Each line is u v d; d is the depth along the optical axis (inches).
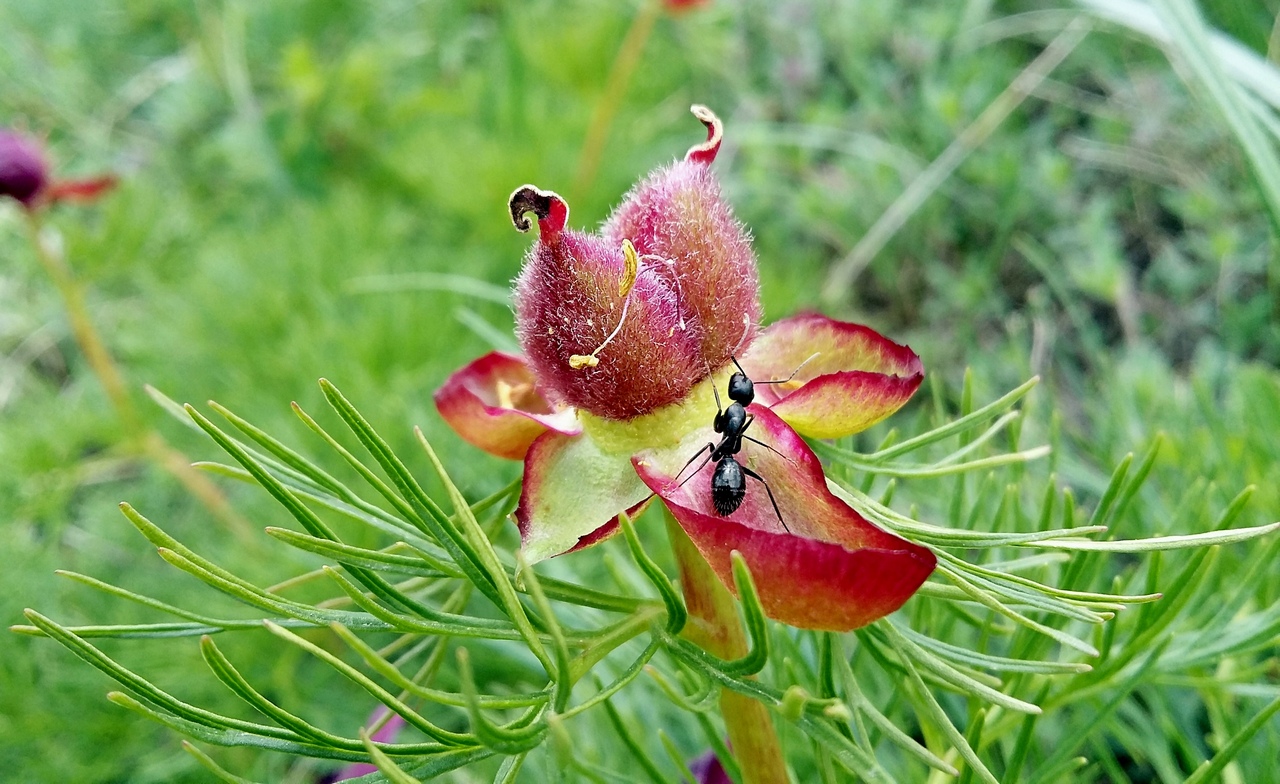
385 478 8.8
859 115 13.5
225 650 8.4
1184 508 5.5
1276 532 4.8
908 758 5.4
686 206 4.2
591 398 4.1
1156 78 12.3
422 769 3.6
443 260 11.7
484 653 7.3
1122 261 11.1
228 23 15.7
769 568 3.5
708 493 4.1
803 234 13.3
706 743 6.4
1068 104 12.9
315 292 11.0
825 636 4.2
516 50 15.1
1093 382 9.9
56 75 16.1
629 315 4.1
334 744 3.6
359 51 15.2
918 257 12.2
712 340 4.2
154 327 11.6
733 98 15.1
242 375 10.7
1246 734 4.3
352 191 12.9
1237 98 5.9
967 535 4.0
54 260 9.2
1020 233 11.9
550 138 13.6
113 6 17.5
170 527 10.0
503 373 4.7
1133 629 4.7
